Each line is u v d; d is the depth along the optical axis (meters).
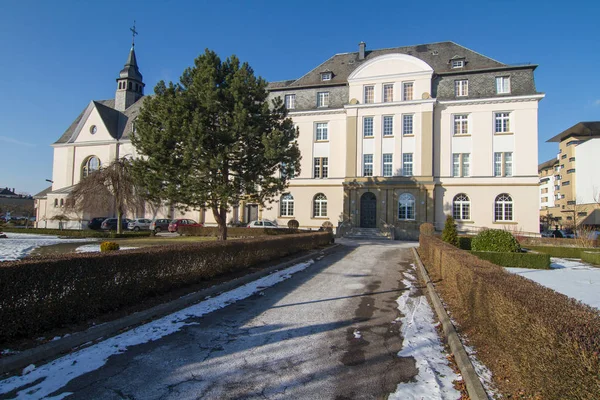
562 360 2.92
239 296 8.23
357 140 31.03
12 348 4.62
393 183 29.56
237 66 15.69
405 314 6.92
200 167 13.96
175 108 13.98
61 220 33.94
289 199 33.16
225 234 16.05
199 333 5.68
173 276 8.10
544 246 20.22
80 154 41.34
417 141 29.59
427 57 32.56
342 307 7.42
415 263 14.34
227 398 3.70
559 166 69.56
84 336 5.18
